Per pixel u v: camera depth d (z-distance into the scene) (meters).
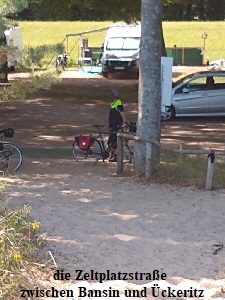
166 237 7.74
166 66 11.77
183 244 7.45
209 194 10.05
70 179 11.23
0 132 12.13
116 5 26.55
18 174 11.61
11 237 6.27
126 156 12.94
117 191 10.28
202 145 15.86
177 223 8.36
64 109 22.59
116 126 12.90
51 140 16.45
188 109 20.55
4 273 5.53
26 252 6.33
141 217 8.66
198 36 48.66
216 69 36.47
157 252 7.16
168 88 11.82
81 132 17.88
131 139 12.00
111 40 35.47
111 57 34.53
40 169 12.24
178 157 12.25
